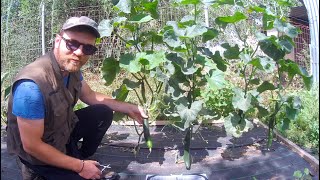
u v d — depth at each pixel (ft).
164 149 9.64
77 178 6.76
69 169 6.70
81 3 19.34
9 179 8.12
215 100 10.36
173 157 9.23
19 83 6.01
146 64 7.51
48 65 6.29
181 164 8.86
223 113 10.42
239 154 9.45
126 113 8.39
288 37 7.58
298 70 7.56
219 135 10.66
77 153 7.72
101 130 8.19
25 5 19.04
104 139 10.35
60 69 6.46
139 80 8.39
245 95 7.73
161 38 8.18
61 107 6.37
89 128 8.14
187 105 7.37
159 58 7.34
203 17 14.99
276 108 8.30
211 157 9.25
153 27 15.11
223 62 7.95
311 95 13.19
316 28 15.89
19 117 5.97
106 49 16.89
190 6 14.49
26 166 6.83
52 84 6.20
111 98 8.62
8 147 6.70
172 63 7.27
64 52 6.33
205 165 8.81
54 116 6.32
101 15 18.71
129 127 11.49
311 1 16.05
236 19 7.44
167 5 15.56
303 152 9.46
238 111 8.25
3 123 11.53
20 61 18.10
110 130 11.19
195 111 7.28
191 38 7.09
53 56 6.44
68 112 6.70
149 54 7.48
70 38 6.27
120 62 7.51
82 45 6.33
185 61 7.54
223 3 7.24
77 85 7.04
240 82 12.38
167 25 7.27
